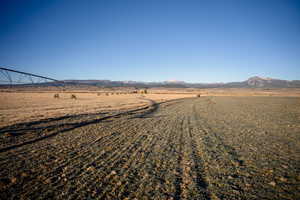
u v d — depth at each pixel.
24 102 38.88
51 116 16.62
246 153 7.74
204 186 4.84
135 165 6.27
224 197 4.29
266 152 7.90
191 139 10.19
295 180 5.23
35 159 6.73
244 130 12.88
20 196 4.23
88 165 6.22
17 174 5.42
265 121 17.02
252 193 4.49
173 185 4.87
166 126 14.23
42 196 4.25
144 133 11.62
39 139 9.73
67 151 7.75
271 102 48.03
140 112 23.48
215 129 13.20
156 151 7.90
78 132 11.59
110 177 5.30
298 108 30.77
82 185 4.81
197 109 28.69
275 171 5.86
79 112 20.42
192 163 6.53
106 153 7.55
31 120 14.18
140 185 4.84
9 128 11.43
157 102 43.88
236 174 5.62
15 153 7.38
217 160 6.85
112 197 4.24
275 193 4.51
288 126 14.45
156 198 4.21
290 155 7.50
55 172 5.61
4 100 44.62
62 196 4.26
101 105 32.12
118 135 10.96
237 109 28.88
